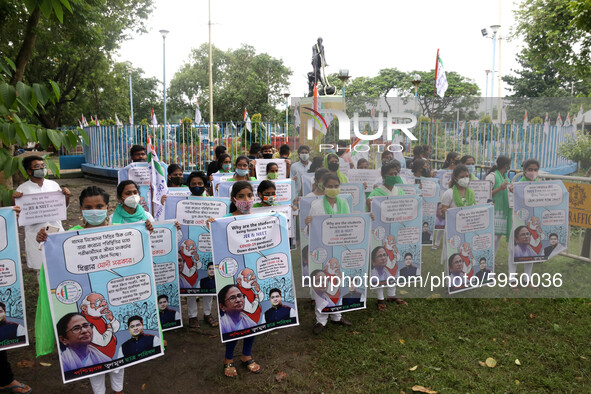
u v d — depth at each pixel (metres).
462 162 5.15
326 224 4.55
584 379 3.66
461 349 4.13
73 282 3.00
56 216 4.89
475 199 5.20
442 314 4.89
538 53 14.12
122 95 34.56
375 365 3.90
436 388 3.54
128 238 3.22
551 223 5.25
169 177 5.77
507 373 3.75
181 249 4.46
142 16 25.95
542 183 5.18
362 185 5.04
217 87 45.62
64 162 21.81
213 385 3.68
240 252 3.70
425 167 5.19
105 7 19.05
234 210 3.97
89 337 3.03
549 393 3.49
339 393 3.53
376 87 35.34
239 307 3.67
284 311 3.87
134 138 15.71
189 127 15.03
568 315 4.83
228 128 15.26
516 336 4.40
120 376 3.23
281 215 3.91
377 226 4.96
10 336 3.36
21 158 3.11
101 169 16.92
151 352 3.28
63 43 16.55
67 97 28.05
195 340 4.47
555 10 13.03
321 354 4.12
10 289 3.36
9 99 2.79
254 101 41.34
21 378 3.77
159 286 4.07
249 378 3.76
